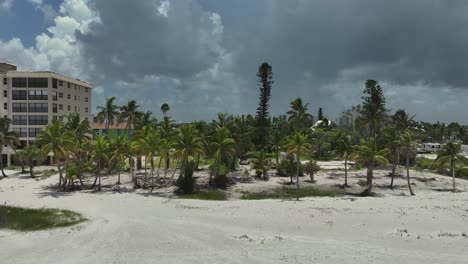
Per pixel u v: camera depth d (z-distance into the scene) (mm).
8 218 42656
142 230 34688
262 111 103000
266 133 101625
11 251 30156
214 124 74000
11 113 97375
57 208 46906
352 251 28688
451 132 192375
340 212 42781
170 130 75625
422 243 31062
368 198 55406
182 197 56656
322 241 32000
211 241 31641
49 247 30953
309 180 71750
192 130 62594
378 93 104312
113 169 80312
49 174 78750
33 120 97875
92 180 70062
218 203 50812
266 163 73812
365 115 92750
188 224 37906
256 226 37781
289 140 58938
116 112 89000
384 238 32875
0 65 104125
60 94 101625
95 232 34906
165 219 40500
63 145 59125
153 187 63594
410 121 83688
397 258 26797
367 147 62125
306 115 107562
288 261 26156
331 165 89562
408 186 64562
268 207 46781
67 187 64000
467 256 27375
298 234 34875
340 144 68875
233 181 69938
